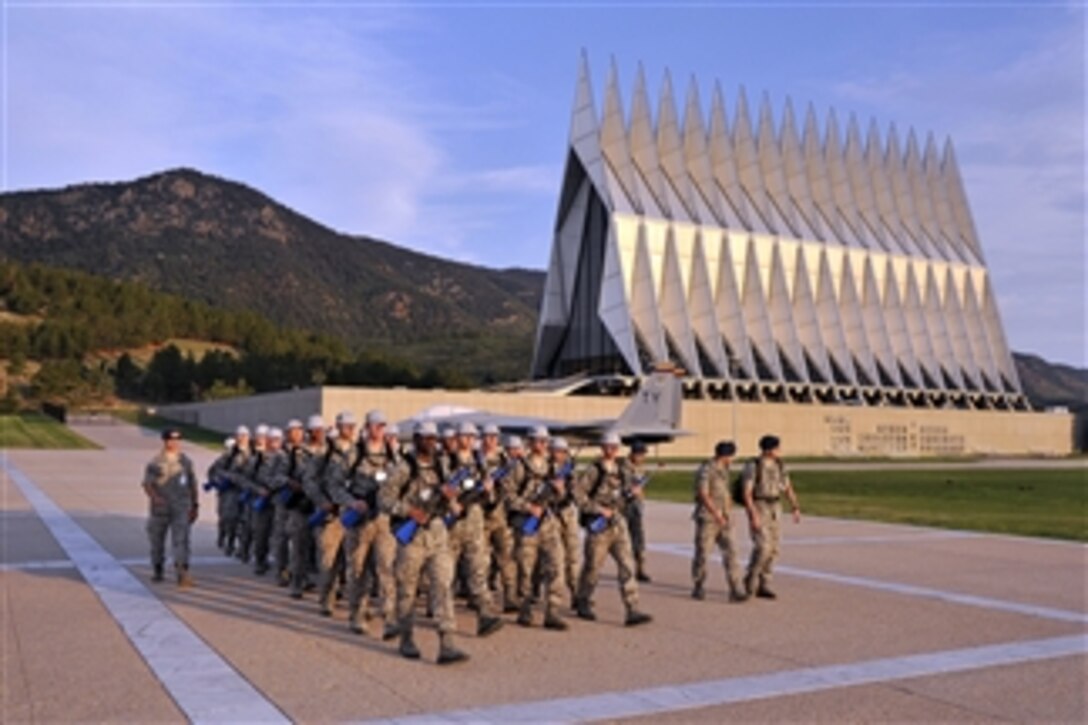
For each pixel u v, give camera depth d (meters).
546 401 71.88
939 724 7.50
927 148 122.12
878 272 109.81
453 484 9.70
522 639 10.68
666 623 11.62
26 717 7.41
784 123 108.38
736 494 13.55
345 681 8.65
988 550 19.28
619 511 11.72
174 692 8.14
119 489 32.62
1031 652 10.05
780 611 12.41
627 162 91.81
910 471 60.78
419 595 13.38
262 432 15.90
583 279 94.50
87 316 177.12
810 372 100.44
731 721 7.52
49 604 12.05
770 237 100.75
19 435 75.81
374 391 65.75
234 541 17.64
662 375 44.09
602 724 7.41
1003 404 114.44
